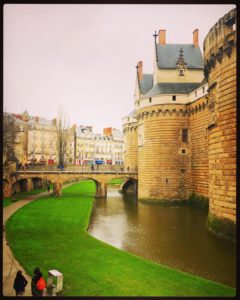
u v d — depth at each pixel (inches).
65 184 3417.8
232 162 983.6
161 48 2233.0
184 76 2124.8
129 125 2807.6
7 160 2224.4
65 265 776.3
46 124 4242.1
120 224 1386.6
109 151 5821.9
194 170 1883.6
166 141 1961.1
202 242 1047.6
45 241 1005.8
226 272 784.3
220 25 1023.6
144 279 693.3
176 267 824.9
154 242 1077.1
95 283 663.8
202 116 1774.1
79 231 1158.3
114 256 859.4
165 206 1908.2
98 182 2319.1
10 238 1030.4
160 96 1974.7
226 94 1016.9
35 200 2001.7
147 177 2028.8
